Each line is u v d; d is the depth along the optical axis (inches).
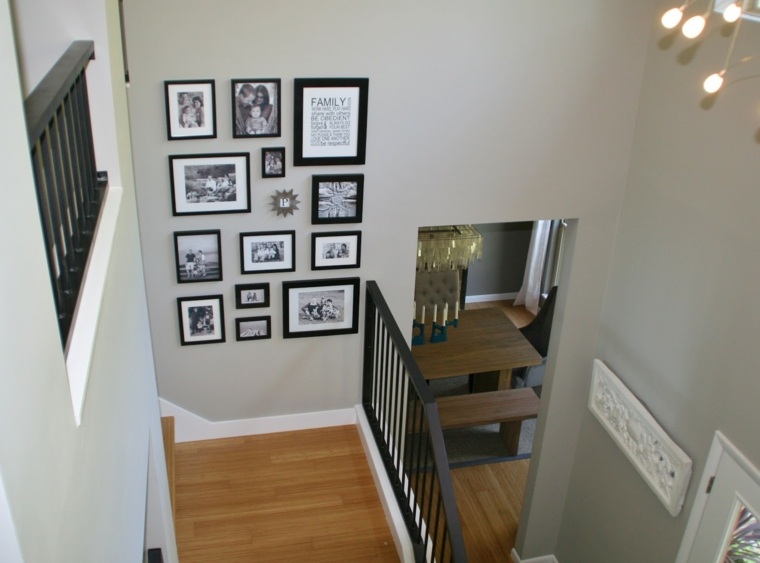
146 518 112.5
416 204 157.0
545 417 189.8
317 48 138.1
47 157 62.2
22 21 89.4
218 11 131.0
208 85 135.9
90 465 59.0
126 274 99.6
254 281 156.6
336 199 151.9
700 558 144.3
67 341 60.7
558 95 153.5
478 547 211.3
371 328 164.6
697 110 138.9
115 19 103.6
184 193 144.3
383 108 146.3
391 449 157.8
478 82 148.4
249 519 146.4
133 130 137.3
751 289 127.5
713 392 139.0
